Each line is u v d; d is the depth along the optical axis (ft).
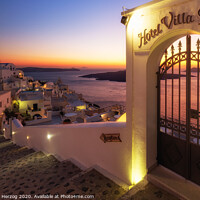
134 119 12.82
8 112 86.94
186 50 10.53
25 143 40.55
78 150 18.60
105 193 12.17
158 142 13.07
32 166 20.27
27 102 99.60
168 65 11.73
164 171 12.57
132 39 12.21
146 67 11.70
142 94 12.14
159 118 12.79
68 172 16.67
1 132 74.18
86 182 13.55
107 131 14.73
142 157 12.63
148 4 10.62
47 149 27.04
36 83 200.44
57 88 184.03
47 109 109.29
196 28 8.93
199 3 8.77
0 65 182.70
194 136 10.82
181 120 11.56
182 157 11.67
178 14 9.55
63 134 21.34
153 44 10.97
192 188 10.80
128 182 13.41
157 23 10.58
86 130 17.06
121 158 13.83
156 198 10.59
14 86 162.09
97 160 16.11
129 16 12.05
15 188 15.06
